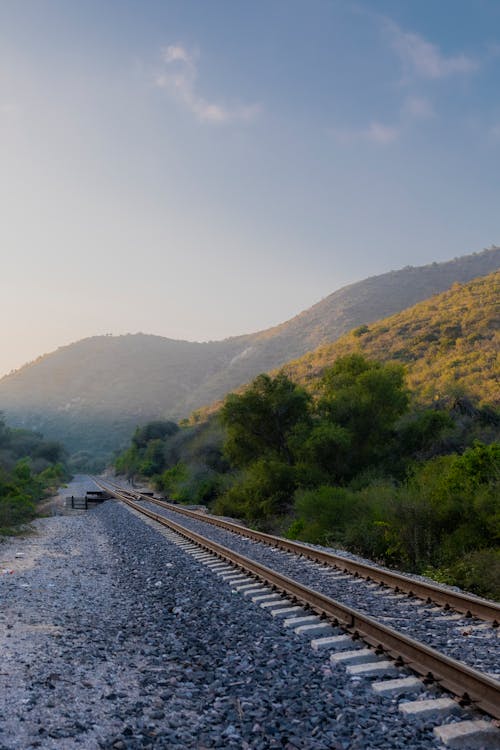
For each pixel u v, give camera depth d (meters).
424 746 4.59
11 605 10.17
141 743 4.78
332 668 6.29
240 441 35.91
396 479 27.47
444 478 15.80
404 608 9.09
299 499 24.56
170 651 7.46
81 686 6.05
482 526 13.70
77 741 4.77
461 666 5.51
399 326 86.44
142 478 86.44
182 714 5.40
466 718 4.98
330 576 11.91
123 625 8.92
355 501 20.11
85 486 77.00
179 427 113.88
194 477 50.53
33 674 6.33
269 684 5.96
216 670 6.55
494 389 45.41
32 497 47.66
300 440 32.09
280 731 4.95
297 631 7.64
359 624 7.53
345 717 5.07
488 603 8.25
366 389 33.25
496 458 16.17
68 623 8.97
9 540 21.28
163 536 19.81
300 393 34.78
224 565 13.17
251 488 29.84
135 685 6.18
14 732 4.84
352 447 32.25
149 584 12.10
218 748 4.72
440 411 32.44
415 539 14.47
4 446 110.94
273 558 14.48
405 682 5.70
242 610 9.02
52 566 15.21
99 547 19.50
